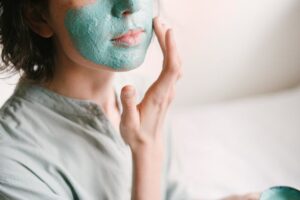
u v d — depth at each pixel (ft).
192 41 5.58
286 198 1.95
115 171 2.19
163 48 2.13
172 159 2.87
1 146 1.96
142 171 2.08
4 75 3.24
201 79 5.93
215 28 5.64
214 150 4.42
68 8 1.83
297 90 5.77
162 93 2.10
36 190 1.96
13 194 1.91
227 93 6.17
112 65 1.89
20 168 1.95
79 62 1.95
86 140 2.15
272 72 6.27
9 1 1.95
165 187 2.80
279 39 6.06
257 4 5.70
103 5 1.81
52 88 2.12
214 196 3.68
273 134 4.73
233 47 5.87
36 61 2.09
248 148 4.47
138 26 1.86
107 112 2.27
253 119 5.04
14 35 2.02
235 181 3.92
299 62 6.31
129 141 2.08
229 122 4.99
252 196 2.42
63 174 2.07
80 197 2.13
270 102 5.43
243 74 6.13
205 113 5.21
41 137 2.07
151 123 2.09
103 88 2.19
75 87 2.10
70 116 2.13
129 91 1.99
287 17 5.95
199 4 5.37
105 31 1.83
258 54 6.07
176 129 4.81
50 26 1.98
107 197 2.18
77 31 1.85
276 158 4.30
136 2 1.80
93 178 2.16
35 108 2.10
